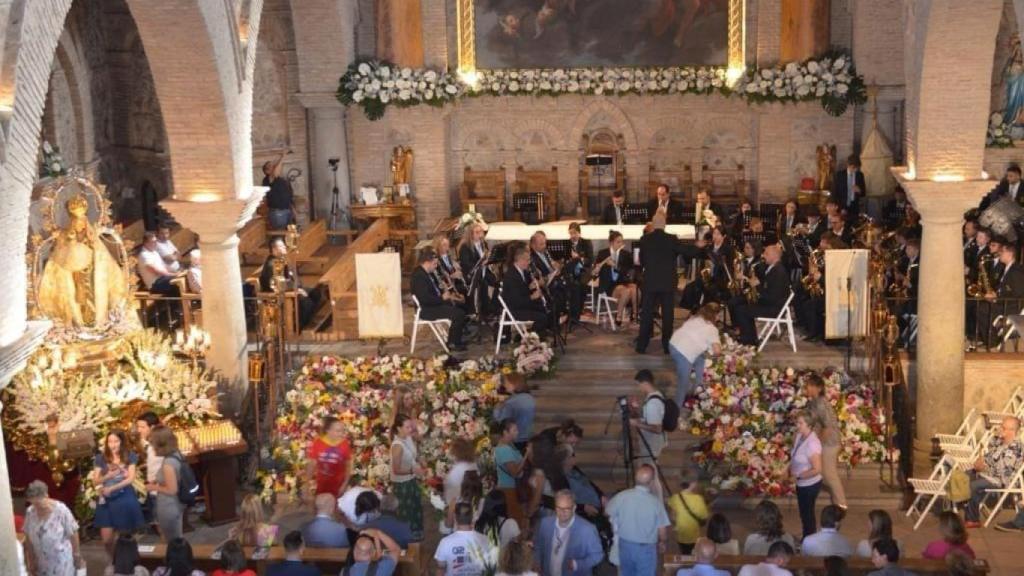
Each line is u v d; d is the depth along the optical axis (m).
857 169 24.06
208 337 17.77
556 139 26.08
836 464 16.53
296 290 20.30
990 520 16.77
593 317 21.27
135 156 25.42
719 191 26.08
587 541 13.19
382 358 18.72
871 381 18.61
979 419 17.80
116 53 25.02
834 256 19.14
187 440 16.72
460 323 19.47
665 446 18.03
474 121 26.09
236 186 17.75
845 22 24.80
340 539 13.77
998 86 24.20
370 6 25.38
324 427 15.97
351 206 25.61
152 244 20.62
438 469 17.33
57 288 17.33
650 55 25.34
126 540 12.42
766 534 13.22
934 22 16.42
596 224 24.67
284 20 25.55
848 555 13.28
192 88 16.91
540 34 25.41
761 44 24.98
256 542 13.42
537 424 18.47
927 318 17.84
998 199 21.42
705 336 17.95
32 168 11.48
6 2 10.66
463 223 22.56
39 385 16.55
